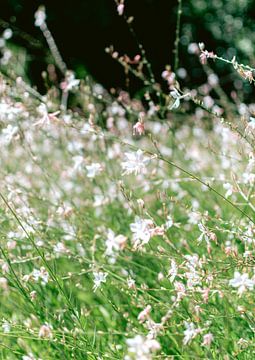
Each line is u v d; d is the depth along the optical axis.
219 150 5.19
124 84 14.23
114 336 3.36
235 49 14.91
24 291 2.98
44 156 5.46
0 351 3.25
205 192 4.42
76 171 4.67
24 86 4.62
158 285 3.45
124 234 4.11
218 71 14.18
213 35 15.84
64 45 15.37
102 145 4.84
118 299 3.62
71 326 3.33
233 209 4.20
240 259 2.72
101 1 15.56
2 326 2.92
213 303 3.12
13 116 3.56
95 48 15.45
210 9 16.14
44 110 3.11
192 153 5.36
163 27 15.82
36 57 11.76
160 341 3.18
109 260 3.75
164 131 5.98
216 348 2.93
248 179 3.07
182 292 2.68
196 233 3.92
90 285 3.71
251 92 8.71
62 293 2.89
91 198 4.62
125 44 15.73
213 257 3.33
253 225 2.82
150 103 4.91
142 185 4.46
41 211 4.36
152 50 15.67
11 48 10.21
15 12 15.12
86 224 4.03
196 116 6.69
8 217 3.74
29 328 2.84
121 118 6.10
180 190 4.80
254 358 2.84
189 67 14.62
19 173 4.99
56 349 3.17
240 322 3.13
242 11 15.83
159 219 3.95
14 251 4.11
